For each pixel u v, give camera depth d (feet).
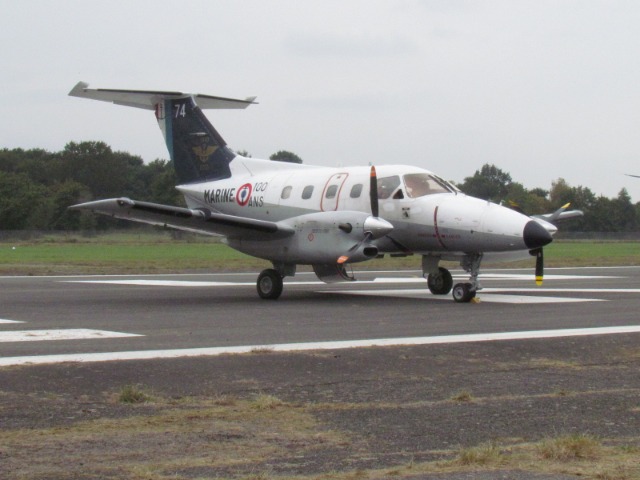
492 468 18.56
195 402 24.95
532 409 24.49
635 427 22.41
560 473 18.12
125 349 34.19
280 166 68.44
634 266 112.16
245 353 33.14
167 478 17.83
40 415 23.13
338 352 33.58
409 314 47.88
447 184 58.95
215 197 70.69
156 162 383.86
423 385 27.76
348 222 54.85
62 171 369.09
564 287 70.49
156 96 72.79
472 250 55.06
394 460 19.31
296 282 77.10
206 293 64.23
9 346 34.96
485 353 33.76
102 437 21.06
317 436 21.44
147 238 228.63
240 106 76.07
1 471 18.21
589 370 30.58
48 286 70.95
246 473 18.22
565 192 312.29
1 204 253.85
